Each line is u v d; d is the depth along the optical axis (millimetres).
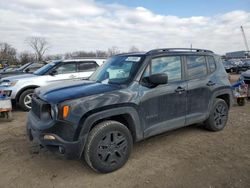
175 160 4246
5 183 3652
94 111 3701
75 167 4078
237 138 5273
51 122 3602
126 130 3986
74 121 3551
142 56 4484
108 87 4055
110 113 3818
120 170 3941
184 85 4816
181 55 4938
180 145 4906
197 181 3578
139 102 4133
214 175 3727
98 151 3738
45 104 3773
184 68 4926
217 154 4465
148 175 3773
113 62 4895
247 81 9578
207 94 5281
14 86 8391
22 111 8523
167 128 4602
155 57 4516
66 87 4199
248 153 4496
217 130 5672
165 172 3848
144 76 4297
